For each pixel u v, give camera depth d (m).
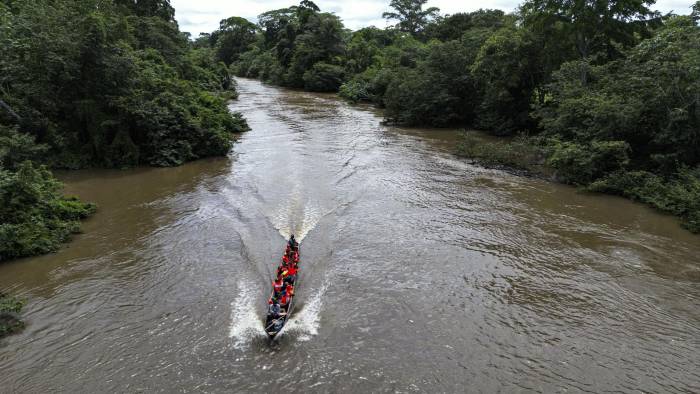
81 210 21.27
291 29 91.88
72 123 29.39
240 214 21.58
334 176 27.45
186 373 11.43
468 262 17.11
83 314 13.98
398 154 33.78
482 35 45.84
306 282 15.55
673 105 23.86
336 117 51.25
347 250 17.95
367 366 11.60
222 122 39.53
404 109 47.22
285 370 11.48
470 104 45.56
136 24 45.50
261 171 28.62
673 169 24.20
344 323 13.37
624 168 25.23
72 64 26.55
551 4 33.41
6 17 27.98
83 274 16.31
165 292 15.12
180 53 50.88
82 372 11.55
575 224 20.72
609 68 30.39
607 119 25.86
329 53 82.56
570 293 15.07
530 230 20.02
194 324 13.41
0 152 21.64
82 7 28.44
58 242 18.61
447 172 29.14
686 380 11.17
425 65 47.09
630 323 13.48
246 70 112.31
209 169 29.55
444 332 13.02
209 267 16.73
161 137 31.23
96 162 29.77
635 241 18.91
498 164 31.27
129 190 25.36
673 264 16.98
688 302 14.53
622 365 11.70
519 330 13.14
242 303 14.46
